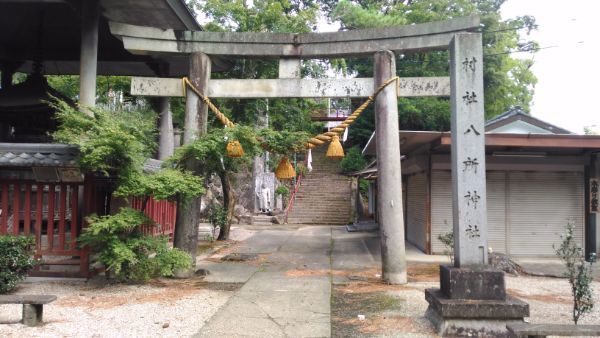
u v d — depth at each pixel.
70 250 8.68
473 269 5.96
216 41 9.30
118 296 7.61
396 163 8.91
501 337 5.47
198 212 9.50
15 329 5.70
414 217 15.14
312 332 5.74
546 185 12.68
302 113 18.47
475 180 6.32
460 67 6.54
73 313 6.53
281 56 9.34
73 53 14.35
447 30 8.70
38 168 8.35
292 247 14.59
